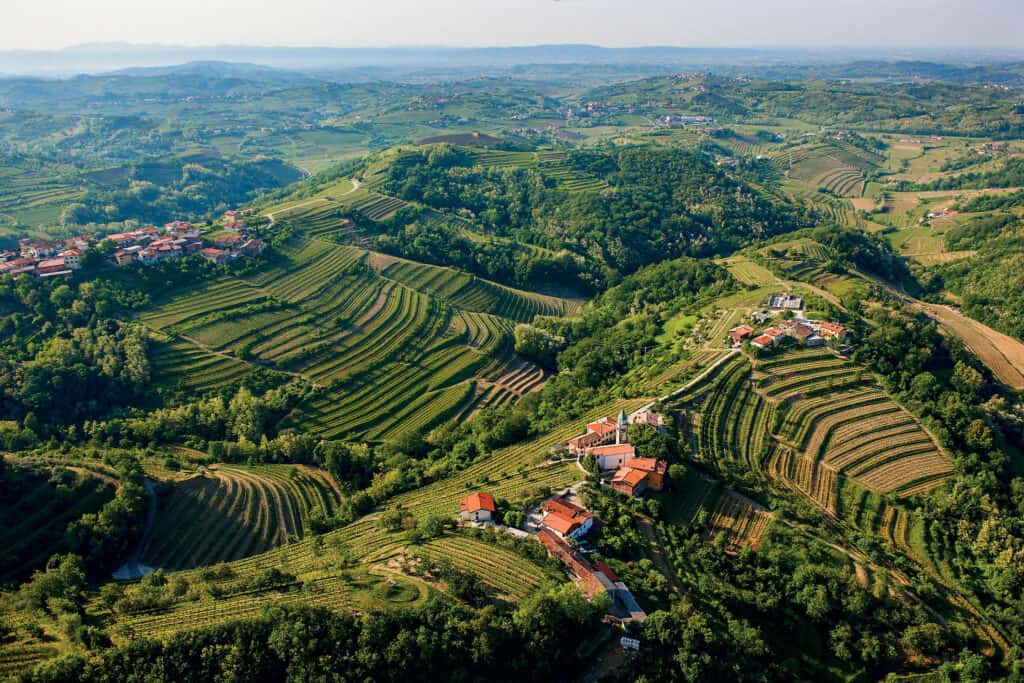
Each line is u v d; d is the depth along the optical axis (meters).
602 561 118.75
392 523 136.50
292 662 95.31
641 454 151.25
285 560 134.00
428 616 100.75
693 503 142.50
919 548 145.50
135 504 148.25
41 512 140.38
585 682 97.62
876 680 113.44
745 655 106.00
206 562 141.12
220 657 95.75
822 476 163.62
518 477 150.25
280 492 165.00
